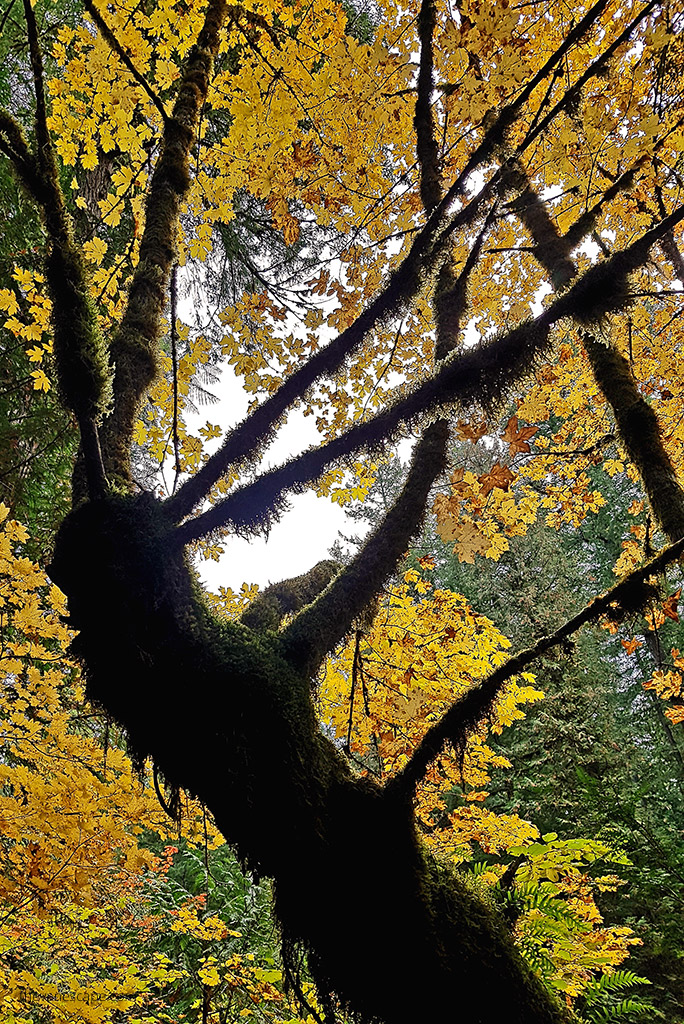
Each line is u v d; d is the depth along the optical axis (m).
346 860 1.35
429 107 2.65
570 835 6.92
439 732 1.59
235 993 3.74
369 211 3.07
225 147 2.71
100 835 2.41
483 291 3.89
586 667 8.01
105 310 2.44
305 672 1.47
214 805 1.31
